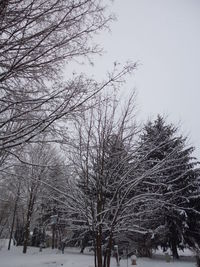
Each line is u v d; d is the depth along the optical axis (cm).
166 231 2091
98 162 1058
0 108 529
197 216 2248
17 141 485
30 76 494
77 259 2172
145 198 1143
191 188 2220
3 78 459
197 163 2162
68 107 496
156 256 2403
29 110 472
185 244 2245
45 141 500
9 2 446
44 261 2128
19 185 2614
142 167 1114
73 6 480
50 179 1046
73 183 1073
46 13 474
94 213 1030
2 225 4553
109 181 1094
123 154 1103
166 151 1419
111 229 1030
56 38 489
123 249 2034
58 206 1117
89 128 1052
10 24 455
